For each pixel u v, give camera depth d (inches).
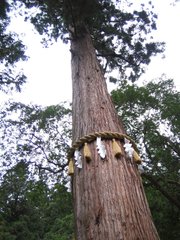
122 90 459.8
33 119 444.5
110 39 386.3
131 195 139.2
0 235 789.2
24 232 858.8
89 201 139.3
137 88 463.8
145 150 436.1
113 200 135.1
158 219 420.5
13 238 803.4
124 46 398.3
